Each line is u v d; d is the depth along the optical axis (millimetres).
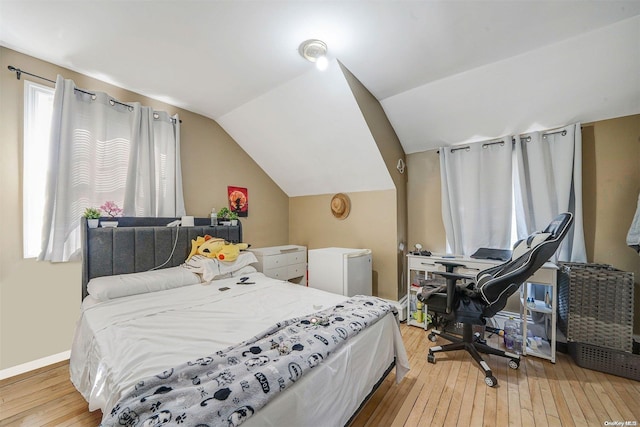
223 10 1581
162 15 1612
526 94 2299
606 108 2229
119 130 2344
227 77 2316
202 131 3066
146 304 1683
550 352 2117
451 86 2428
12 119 1909
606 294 1965
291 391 925
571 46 1898
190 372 919
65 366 2010
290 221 4117
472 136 2865
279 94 2574
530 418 1467
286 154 3338
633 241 2031
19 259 1928
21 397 1655
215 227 2857
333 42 1886
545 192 2467
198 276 2293
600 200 2334
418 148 3309
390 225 3088
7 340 1885
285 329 1291
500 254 2578
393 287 3049
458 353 2217
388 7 1575
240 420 741
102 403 1005
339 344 1194
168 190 2646
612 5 1563
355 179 3227
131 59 2047
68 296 2119
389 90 2557
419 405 1582
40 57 2004
